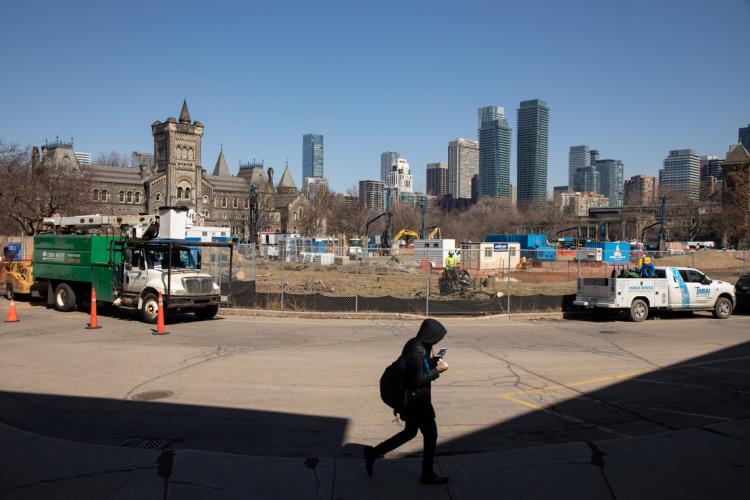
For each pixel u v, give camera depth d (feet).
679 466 21.76
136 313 69.31
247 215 407.85
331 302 70.44
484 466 21.75
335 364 40.88
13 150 156.87
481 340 53.36
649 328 62.64
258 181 425.28
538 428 27.30
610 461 22.22
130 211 363.56
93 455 22.58
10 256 94.53
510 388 34.78
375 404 30.83
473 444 25.03
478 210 548.31
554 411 30.09
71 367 39.29
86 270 67.26
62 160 347.77
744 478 20.67
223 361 41.60
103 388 33.78
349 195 475.72
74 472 20.92
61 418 28.27
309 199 437.17
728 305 72.49
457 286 93.50
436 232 267.18
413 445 24.93
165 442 24.97
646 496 19.21
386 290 100.68
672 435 25.38
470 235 474.08
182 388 33.83
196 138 375.45
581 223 499.10
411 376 19.40
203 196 386.11
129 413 29.07
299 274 135.03
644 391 34.30
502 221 492.13
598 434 26.55
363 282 116.06
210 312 66.33
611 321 69.26
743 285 77.66
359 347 48.19
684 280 70.74
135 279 62.75
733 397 33.04
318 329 59.11
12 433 25.34
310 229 392.68
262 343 49.73
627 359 43.98
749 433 25.64
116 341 50.01
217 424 27.37
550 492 19.51
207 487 19.71
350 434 26.12
